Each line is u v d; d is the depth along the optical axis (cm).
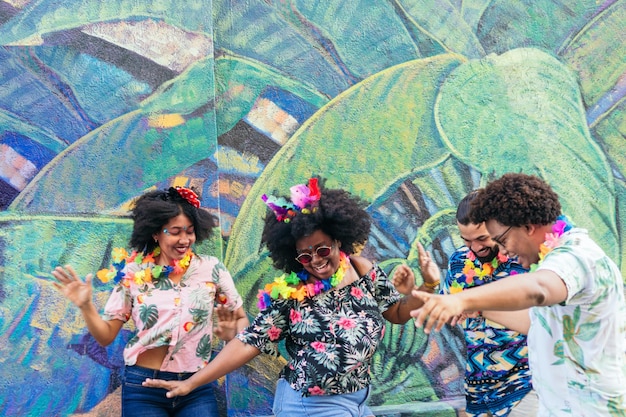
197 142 379
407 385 389
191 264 340
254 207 383
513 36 405
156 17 378
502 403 311
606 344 231
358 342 300
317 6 393
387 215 393
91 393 363
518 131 403
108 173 371
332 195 312
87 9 373
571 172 405
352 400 303
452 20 401
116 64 374
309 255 303
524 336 306
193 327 333
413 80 398
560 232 235
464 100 400
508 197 234
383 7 397
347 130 393
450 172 398
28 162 364
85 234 368
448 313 194
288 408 304
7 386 354
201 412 330
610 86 404
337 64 394
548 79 406
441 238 396
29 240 361
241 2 387
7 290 357
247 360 309
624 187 408
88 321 314
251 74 387
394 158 395
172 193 335
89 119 371
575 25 404
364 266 324
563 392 238
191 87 380
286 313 311
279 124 388
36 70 367
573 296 224
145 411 327
